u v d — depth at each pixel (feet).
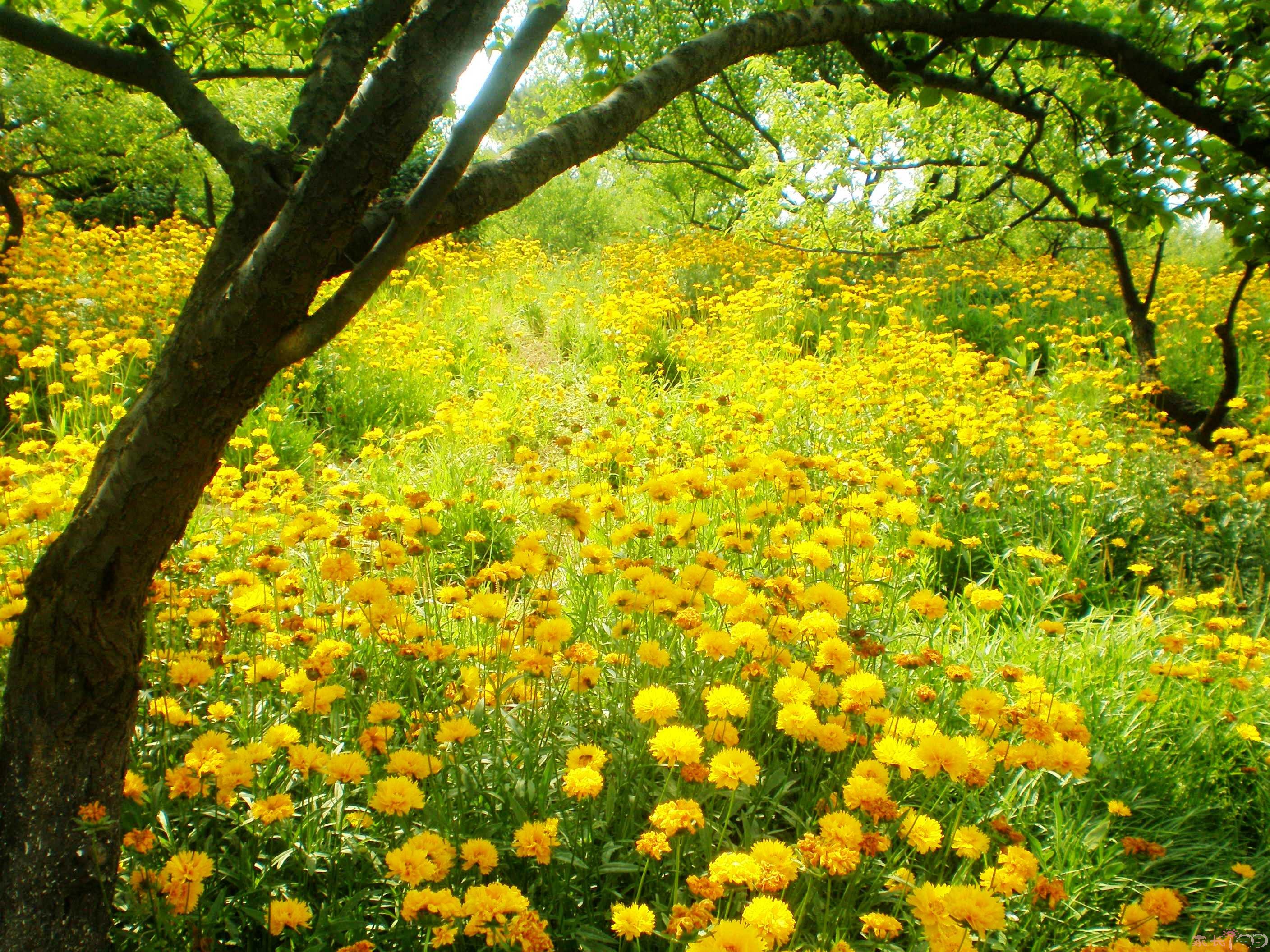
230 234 4.99
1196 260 52.47
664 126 47.44
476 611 8.85
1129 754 9.73
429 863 5.90
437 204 4.85
